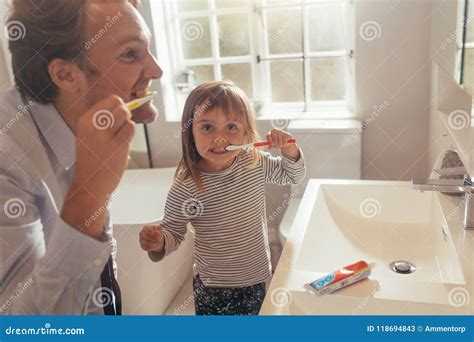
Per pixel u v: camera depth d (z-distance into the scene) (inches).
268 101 75.9
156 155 71.2
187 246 63.1
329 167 67.2
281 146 42.8
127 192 70.8
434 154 58.9
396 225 51.1
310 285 34.5
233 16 72.2
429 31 61.5
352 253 47.2
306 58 73.0
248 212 43.8
